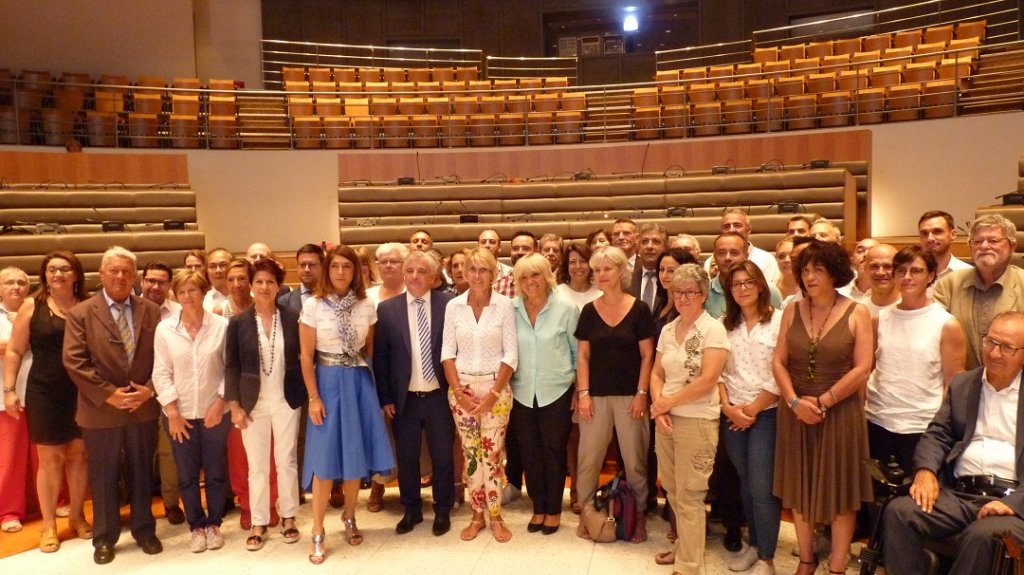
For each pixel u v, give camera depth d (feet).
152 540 12.72
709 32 46.65
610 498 12.51
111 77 38.32
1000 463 9.67
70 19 38.88
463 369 12.64
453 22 48.24
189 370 12.58
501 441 12.73
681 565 11.02
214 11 43.19
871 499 9.96
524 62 48.42
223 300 15.69
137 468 12.56
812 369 10.24
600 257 12.19
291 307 13.47
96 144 32.73
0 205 26.43
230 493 14.87
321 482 12.20
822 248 10.32
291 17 46.01
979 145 28.35
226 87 39.09
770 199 26.27
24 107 32.22
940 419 10.17
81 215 27.63
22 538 13.52
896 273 10.64
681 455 11.02
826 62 36.19
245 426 12.48
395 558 12.14
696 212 26.99
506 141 34.53
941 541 9.61
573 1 47.96
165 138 33.35
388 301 13.12
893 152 29.71
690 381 10.99
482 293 12.60
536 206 29.19
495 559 11.98
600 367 12.31
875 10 43.19
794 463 10.38
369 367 12.83
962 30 37.09
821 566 11.37
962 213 28.71
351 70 41.60
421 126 34.53
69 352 12.08
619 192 28.35
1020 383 9.70
